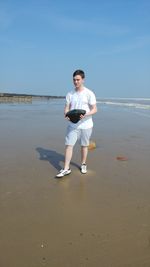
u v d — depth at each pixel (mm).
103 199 4770
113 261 3131
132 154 7898
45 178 5812
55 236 3623
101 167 6617
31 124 14477
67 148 5996
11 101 56531
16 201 4656
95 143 9422
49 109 30250
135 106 38875
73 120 5781
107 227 3848
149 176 5969
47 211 4305
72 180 5707
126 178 5844
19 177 5840
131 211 4320
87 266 3053
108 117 19562
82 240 3535
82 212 4285
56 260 3150
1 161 7012
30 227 3832
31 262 3117
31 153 7910
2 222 3953
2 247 3381
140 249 3342
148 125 14539
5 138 10078
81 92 5938
